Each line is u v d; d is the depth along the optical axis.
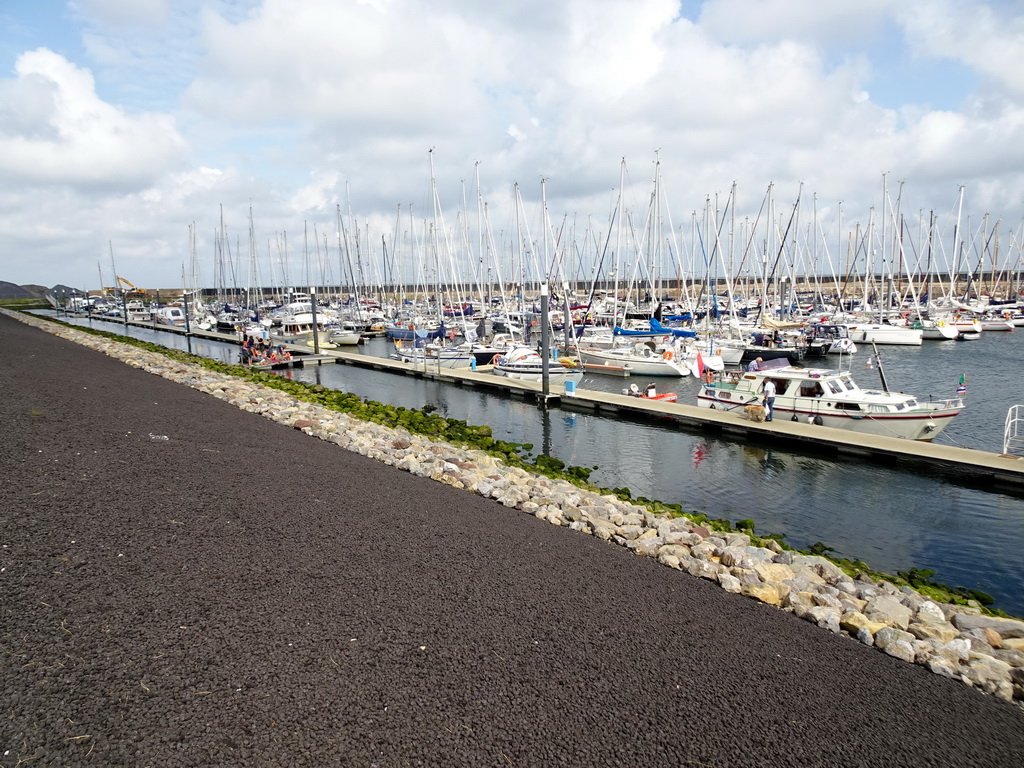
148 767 3.62
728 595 7.14
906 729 4.81
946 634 6.59
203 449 11.20
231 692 4.38
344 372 38.31
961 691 5.47
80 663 4.49
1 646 4.54
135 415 13.95
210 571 6.16
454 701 4.59
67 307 104.44
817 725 4.75
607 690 4.94
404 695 4.59
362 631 5.41
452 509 9.34
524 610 6.17
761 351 40.50
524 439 20.94
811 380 20.97
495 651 5.34
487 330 45.22
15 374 18.88
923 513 13.96
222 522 7.50
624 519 9.80
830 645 6.14
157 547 6.56
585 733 4.39
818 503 14.59
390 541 7.59
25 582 5.50
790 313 59.00
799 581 7.70
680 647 5.76
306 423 15.50
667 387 32.34
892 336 52.84
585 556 7.93
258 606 5.61
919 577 10.49
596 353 37.09
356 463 11.88
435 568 6.93
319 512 8.32
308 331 59.44
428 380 34.62
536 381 30.70
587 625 5.99
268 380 29.45
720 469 17.28
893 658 6.00
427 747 4.08
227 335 62.59
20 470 8.52
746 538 9.87
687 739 4.44
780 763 4.27
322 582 6.23
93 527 6.86
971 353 47.56
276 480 9.68
